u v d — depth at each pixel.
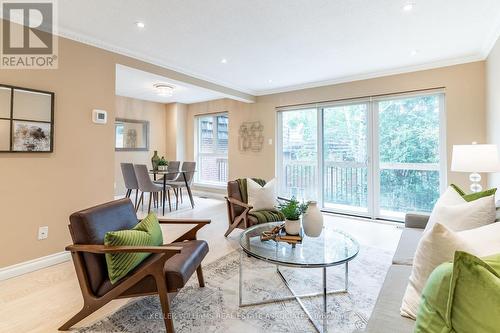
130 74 4.30
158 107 6.89
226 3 2.29
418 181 4.08
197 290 2.17
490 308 0.71
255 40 3.04
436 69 3.74
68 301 2.02
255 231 2.37
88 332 1.67
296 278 2.38
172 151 6.95
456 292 0.77
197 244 2.09
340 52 3.39
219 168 6.71
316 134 5.00
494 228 1.27
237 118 5.97
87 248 1.60
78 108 2.85
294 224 2.17
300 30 2.80
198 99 6.50
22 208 2.48
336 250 1.94
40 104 2.56
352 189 4.66
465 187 3.60
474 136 3.49
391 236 3.56
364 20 2.58
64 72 2.74
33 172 2.55
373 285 2.25
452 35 2.90
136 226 1.96
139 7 2.35
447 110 3.67
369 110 4.39
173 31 2.81
